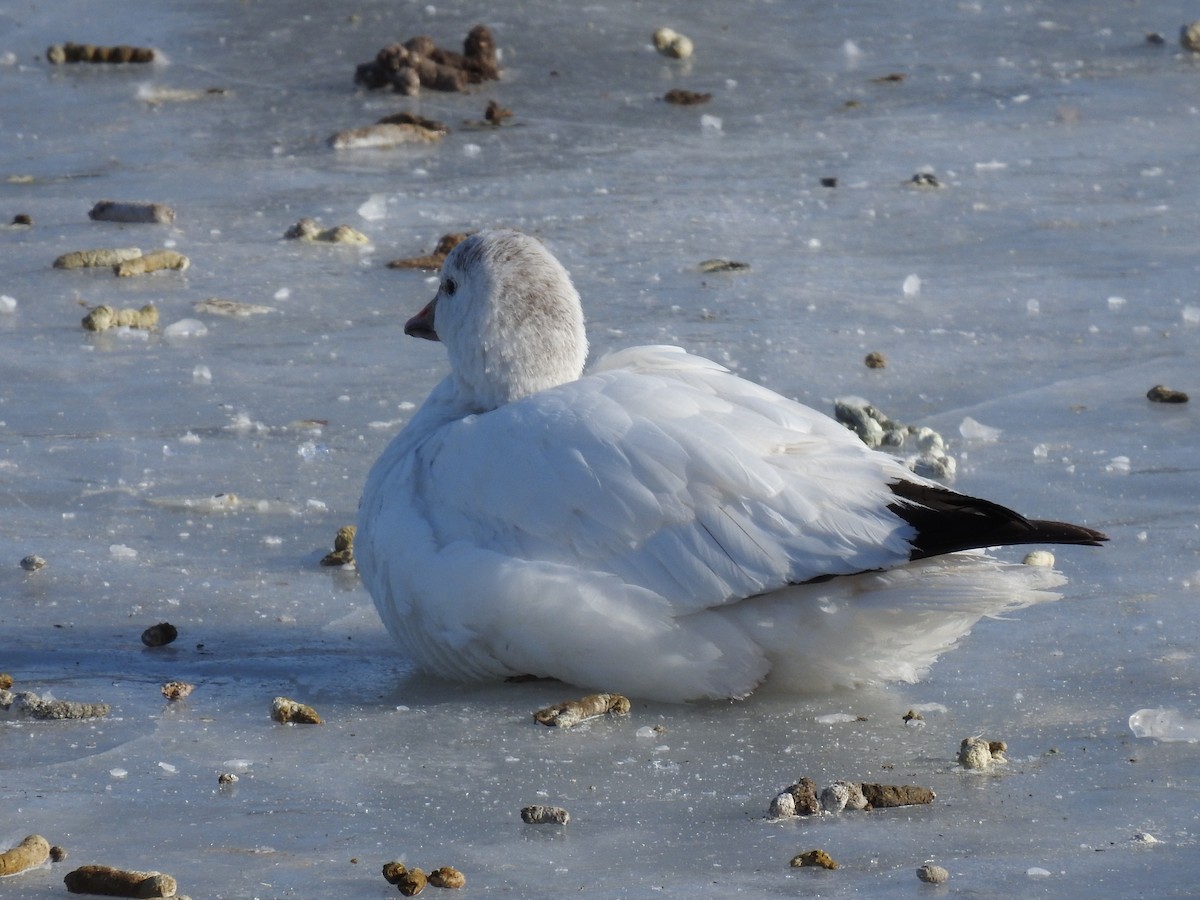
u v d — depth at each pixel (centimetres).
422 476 895
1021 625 952
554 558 840
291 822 731
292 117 2208
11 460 1216
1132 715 827
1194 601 972
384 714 857
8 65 2436
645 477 829
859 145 2112
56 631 962
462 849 706
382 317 1538
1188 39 2538
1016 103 2297
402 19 2606
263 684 899
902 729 832
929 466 1177
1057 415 1297
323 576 1052
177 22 2611
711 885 670
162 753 805
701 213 1836
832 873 679
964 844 705
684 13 2697
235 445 1253
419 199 1889
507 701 874
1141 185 1944
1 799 750
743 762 795
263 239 1755
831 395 1345
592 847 707
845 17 2728
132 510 1141
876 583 813
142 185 1933
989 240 1758
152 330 1499
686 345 1445
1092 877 672
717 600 818
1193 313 1516
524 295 937
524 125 2192
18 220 1791
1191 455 1209
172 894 655
